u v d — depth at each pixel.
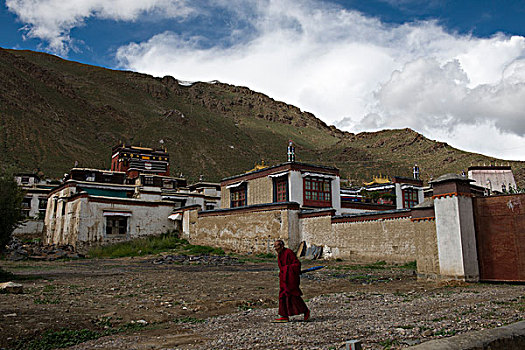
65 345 5.42
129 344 5.44
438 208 11.80
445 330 5.61
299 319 6.96
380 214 20.41
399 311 7.26
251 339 5.48
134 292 10.50
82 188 38.22
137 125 194.00
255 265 20.05
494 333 4.93
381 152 176.50
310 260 22.80
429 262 12.10
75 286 11.44
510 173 43.12
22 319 6.48
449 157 127.56
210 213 30.58
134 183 53.66
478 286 10.60
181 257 23.59
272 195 31.42
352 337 5.41
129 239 32.31
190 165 148.38
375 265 18.66
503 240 11.20
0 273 13.45
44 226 39.81
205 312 7.94
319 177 31.36
